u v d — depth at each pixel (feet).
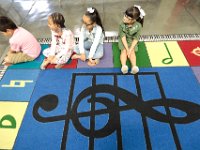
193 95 5.65
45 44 7.66
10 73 6.49
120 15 9.29
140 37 7.81
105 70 6.47
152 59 6.81
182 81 6.04
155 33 8.05
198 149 4.55
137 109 5.36
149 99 5.59
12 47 6.68
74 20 9.02
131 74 6.30
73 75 6.33
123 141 4.74
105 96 5.68
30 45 6.70
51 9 9.96
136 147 4.63
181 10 9.53
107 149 4.60
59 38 6.58
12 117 5.29
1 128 5.06
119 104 5.48
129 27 6.64
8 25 6.15
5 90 5.98
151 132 4.88
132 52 6.60
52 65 6.72
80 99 5.63
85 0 10.61
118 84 6.00
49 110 5.41
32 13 9.68
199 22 8.57
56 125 5.08
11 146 4.72
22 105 5.56
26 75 6.40
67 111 5.37
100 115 5.25
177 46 7.29
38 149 4.64
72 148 4.64
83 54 6.68
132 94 5.72
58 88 5.96
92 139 4.79
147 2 10.34
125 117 5.19
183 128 4.93
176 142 4.68
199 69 6.38
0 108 5.51
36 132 4.96
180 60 6.72
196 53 6.96
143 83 6.01
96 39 6.50
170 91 5.77
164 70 6.40
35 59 6.98
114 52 7.17
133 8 6.19
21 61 6.79
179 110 5.31
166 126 4.99
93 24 6.30
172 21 8.75
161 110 5.33
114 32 8.20
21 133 4.95
